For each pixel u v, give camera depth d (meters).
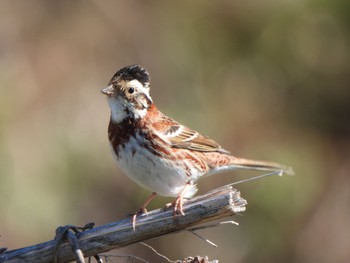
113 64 16.36
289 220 14.07
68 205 14.22
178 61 15.92
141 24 16.59
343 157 15.41
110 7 16.80
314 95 15.79
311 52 15.77
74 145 14.93
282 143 15.34
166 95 15.59
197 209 6.42
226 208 6.38
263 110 15.57
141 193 14.36
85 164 14.77
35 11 16.73
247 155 15.12
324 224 14.35
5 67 15.83
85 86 15.98
